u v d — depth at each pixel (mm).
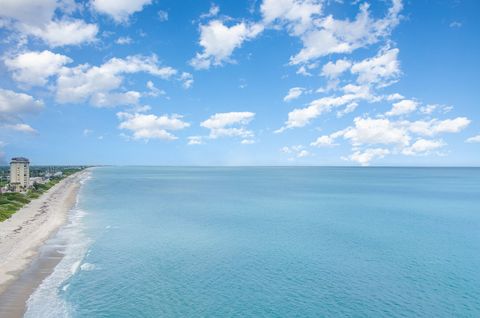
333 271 45938
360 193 153375
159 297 37625
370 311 35062
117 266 46906
